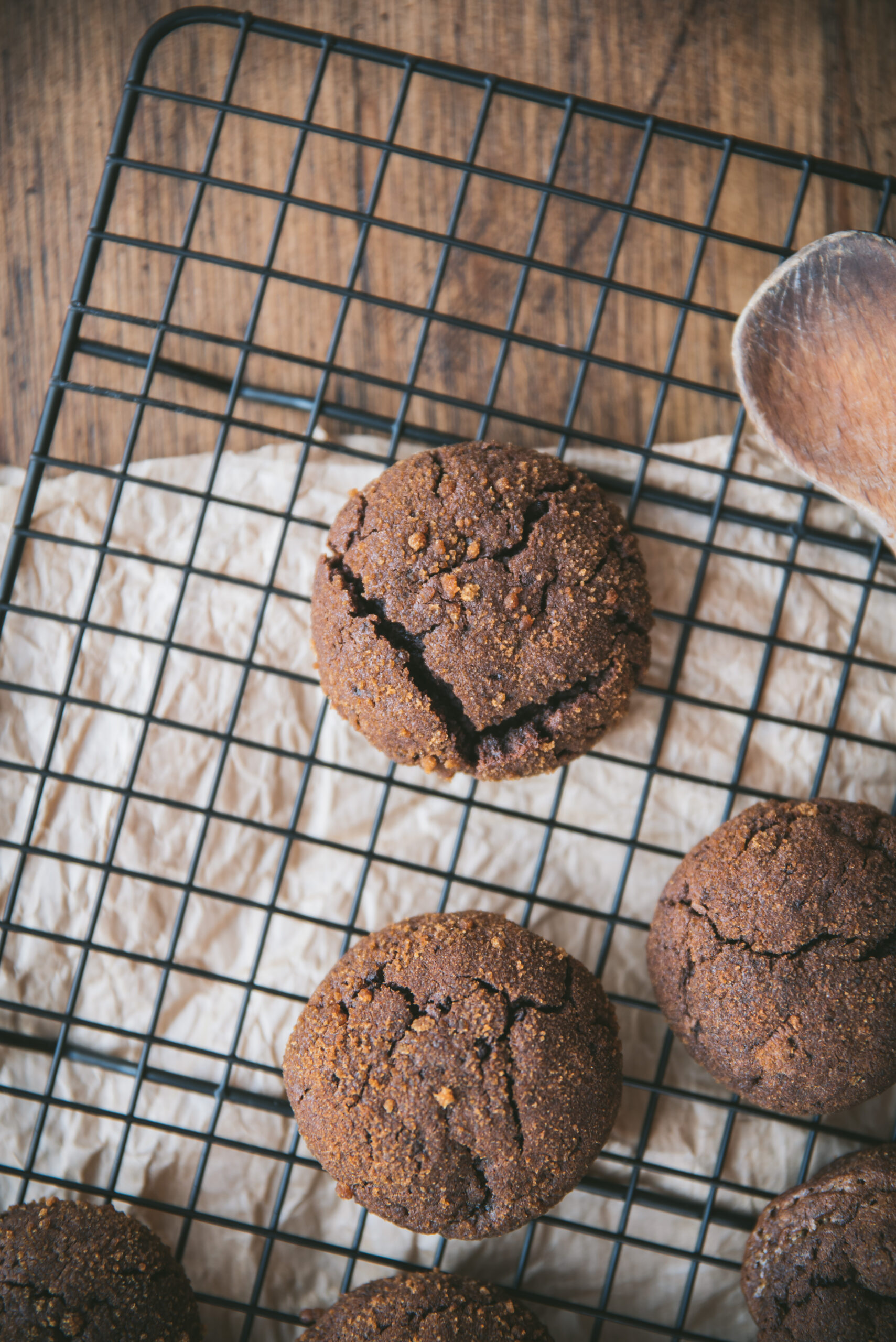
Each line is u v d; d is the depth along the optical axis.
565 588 0.35
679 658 0.39
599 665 0.35
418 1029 0.35
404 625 0.35
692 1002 0.36
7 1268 0.35
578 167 0.40
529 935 0.36
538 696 0.35
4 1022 0.39
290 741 0.40
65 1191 0.39
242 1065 0.37
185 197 0.40
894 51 0.40
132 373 0.40
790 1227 0.36
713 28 0.40
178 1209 0.38
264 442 0.40
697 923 0.36
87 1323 0.35
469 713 0.35
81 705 0.38
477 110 0.40
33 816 0.38
